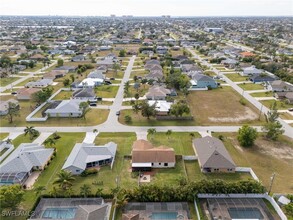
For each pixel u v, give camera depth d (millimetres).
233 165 64062
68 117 95562
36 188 57750
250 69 154750
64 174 56156
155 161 65875
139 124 89938
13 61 179250
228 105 108125
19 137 80688
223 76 152625
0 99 113750
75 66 170375
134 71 161500
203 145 71250
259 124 90812
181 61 177375
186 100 112938
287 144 78188
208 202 53312
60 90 125438
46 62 182625
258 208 52688
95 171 63594
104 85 133625
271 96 118625
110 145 72562
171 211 51719
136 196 53875
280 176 63469
